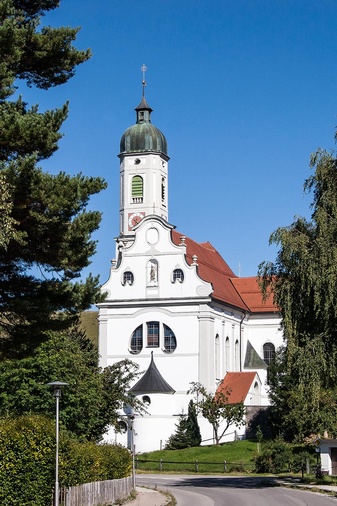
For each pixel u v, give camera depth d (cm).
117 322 8194
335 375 4131
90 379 5353
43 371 4866
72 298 3033
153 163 9919
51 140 2683
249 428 7962
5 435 2719
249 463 6706
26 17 3059
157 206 9881
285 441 7306
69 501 2911
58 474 2845
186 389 7900
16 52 2742
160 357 8019
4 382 4912
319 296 4106
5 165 2623
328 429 6588
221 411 7606
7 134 2616
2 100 2739
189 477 6050
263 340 9369
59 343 5103
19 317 2955
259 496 4172
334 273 4075
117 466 3991
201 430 7819
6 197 2522
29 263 3003
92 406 5116
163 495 4253
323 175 4306
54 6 3103
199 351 7931
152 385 7800
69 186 2728
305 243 4259
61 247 2895
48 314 2945
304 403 4316
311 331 4278
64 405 4878
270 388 7650
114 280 8250
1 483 2667
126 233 9869
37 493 2741
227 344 8662
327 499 3925
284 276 4369
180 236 8988
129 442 7712
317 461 6175
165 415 7775
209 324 7994
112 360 8138
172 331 8044
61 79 3059
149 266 8194
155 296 8125
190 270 8075
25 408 4825
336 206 4219
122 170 9988
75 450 3084
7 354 2978
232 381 8356
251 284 9769
